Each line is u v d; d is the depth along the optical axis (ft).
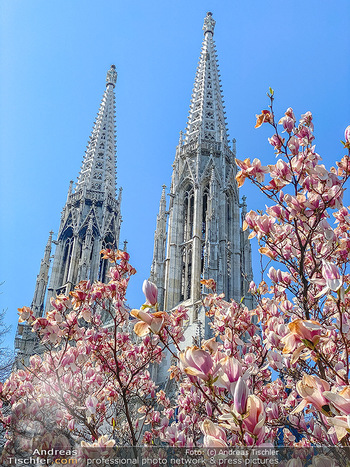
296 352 13.41
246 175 28.30
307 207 27.45
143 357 42.57
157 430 31.91
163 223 212.43
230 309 35.14
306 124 29.89
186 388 40.42
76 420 32.96
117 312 36.32
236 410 11.87
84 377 43.39
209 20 296.30
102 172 275.80
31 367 38.55
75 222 246.27
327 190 26.63
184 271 195.42
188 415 36.81
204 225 209.56
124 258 37.91
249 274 202.69
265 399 33.27
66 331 34.88
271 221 29.58
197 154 217.97
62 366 32.55
